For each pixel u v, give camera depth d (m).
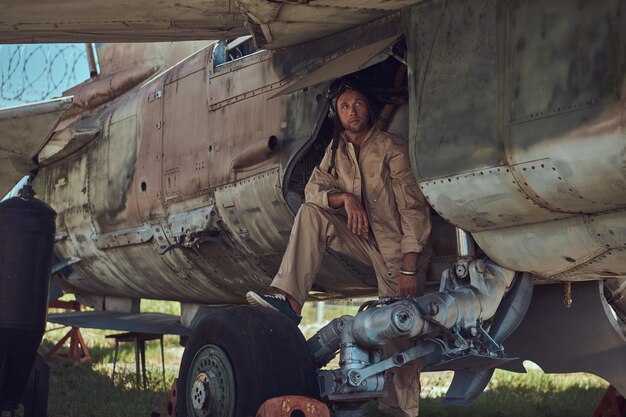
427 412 7.96
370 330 4.80
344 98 5.43
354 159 5.42
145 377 9.09
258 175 6.52
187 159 7.42
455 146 4.93
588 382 10.54
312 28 5.76
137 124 8.18
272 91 6.48
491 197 4.81
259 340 4.77
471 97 4.88
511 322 5.14
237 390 4.74
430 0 5.16
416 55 5.22
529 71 4.62
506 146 4.69
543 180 4.56
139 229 8.11
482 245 5.09
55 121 5.89
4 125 5.83
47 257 5.69
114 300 9.76
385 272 5.42
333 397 4.72
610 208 4.53
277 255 6.80
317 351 5.06
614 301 6.09
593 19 4.38
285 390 4.68
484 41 4.85
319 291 6.88
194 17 5.97
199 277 7.86
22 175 6.33
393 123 5.75
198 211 7.24
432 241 5.65
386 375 5.05
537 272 5.02
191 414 5.07
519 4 4.70
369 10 5.38
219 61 7.28
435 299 4.89
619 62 4.27
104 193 8.62
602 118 4.30
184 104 7.54
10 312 5.52
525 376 10.95
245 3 5.27
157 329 8.63
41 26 6.15
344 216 5.46
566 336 5.72
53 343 12.79
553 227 4.80
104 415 7.11
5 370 5.62
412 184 5.30
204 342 5.08
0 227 5.59
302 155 6.12
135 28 6.24
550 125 4.50
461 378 5.25
